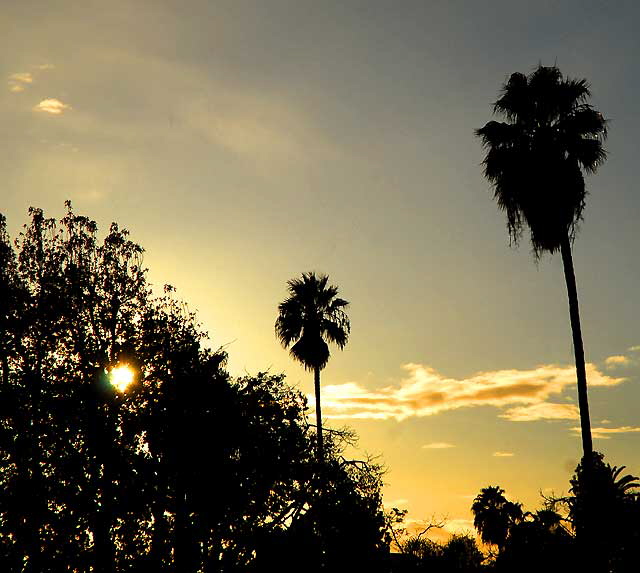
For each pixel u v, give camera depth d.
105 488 28.27
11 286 31.81
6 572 27.48
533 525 34.41
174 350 30.69
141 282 32.91
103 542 28.19
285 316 47.22
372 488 31.05
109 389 29.56
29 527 27.95
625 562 32.22
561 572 32.84
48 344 31.20
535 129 31.98
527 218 30.95
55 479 28.53
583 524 32.56
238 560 28.38
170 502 28.28
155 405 28.89
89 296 31.73
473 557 35.75
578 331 29.62
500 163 31.59
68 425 29.19
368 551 29.97
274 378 30.53
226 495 27.89
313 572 28.89
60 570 27.66
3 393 29.66
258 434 28.95
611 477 32.78
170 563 28.09
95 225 33.28
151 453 28.53
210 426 28.28
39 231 32.78
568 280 30.16
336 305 47.44
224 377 29.44
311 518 29.58
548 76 31.92
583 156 31.12
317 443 31.14
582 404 29.16
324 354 46.31
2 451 28.80
